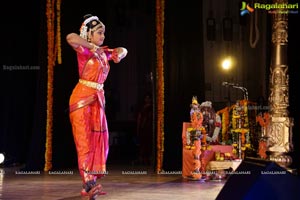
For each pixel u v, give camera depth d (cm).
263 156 594
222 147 612
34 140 720
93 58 441
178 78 733
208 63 834
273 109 486
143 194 470
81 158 434
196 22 747
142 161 859
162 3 721
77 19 788
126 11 972
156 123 717
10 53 792
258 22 813
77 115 435
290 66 677
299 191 259
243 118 632
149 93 878
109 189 509
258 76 822
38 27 814
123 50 474
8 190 503
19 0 793
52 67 718
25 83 809
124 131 957
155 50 721
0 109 790
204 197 450
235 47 838
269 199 259
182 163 669
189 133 606
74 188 519
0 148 790
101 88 451
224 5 843
